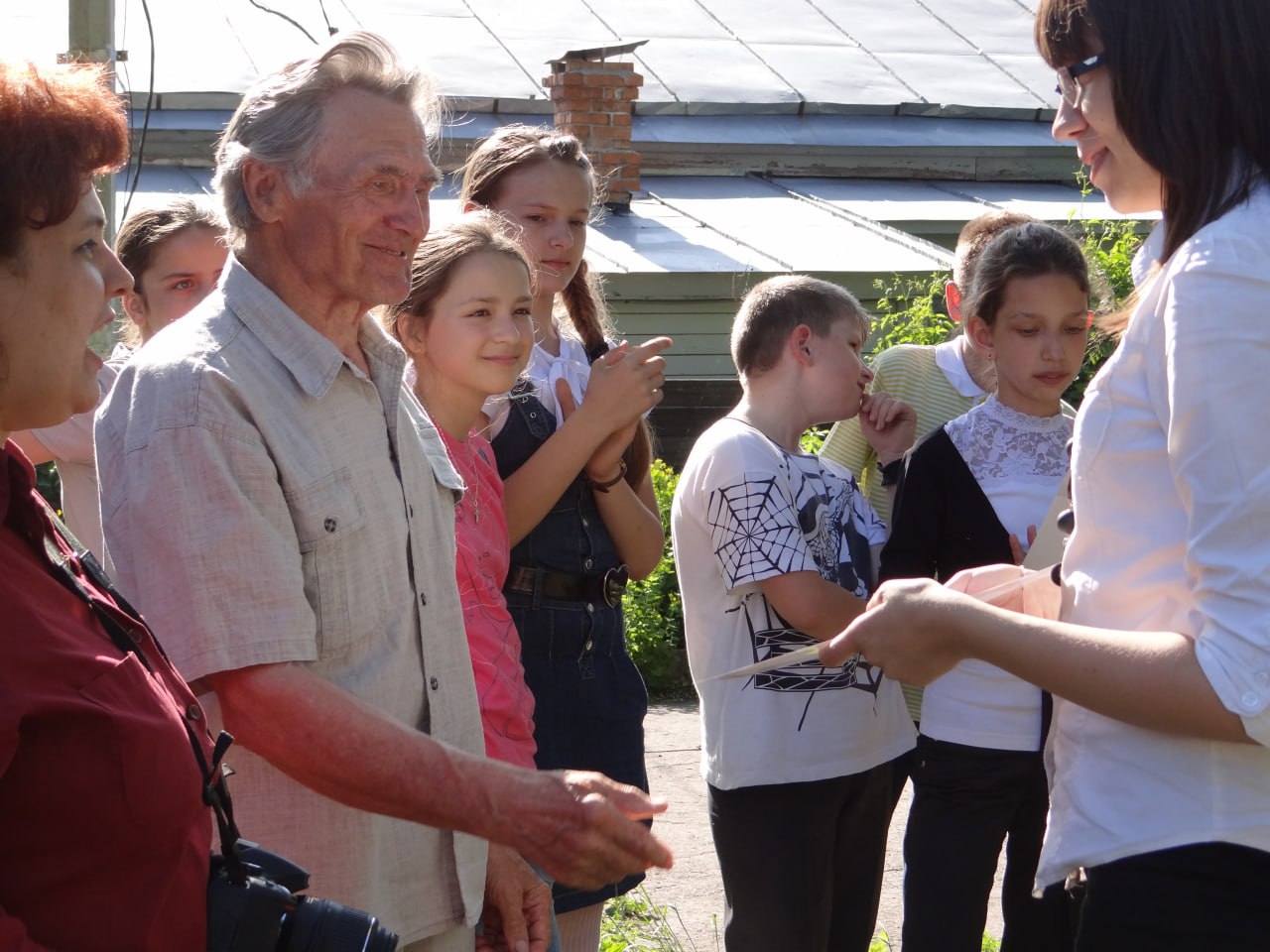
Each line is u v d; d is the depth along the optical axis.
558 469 3.08
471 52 14.97
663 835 4.99
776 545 3.04
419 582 2.20
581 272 3.79
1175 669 1.74
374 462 2.13
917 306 8.02
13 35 7.37
